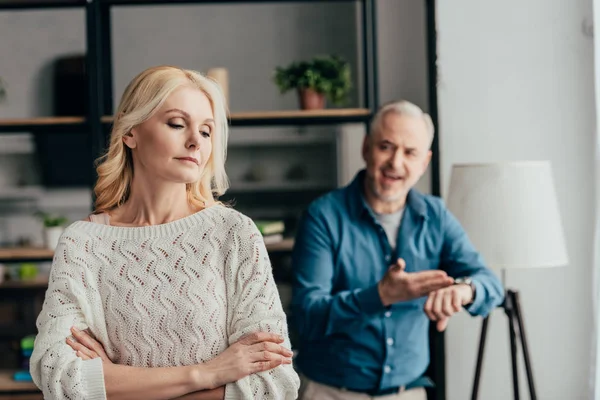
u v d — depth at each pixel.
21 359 3.93
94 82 3.58
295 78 3.64
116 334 1.62
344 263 2.80
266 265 1.70
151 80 1.64
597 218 3.51
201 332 1.62
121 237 1.67
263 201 4.17
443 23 3.68
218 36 4.18
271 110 4.18
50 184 4.22
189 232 1.68
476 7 3.67
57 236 3.88
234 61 4.18
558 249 3.13
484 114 3.69
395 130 2.74
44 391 1.59
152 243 1.66
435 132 3.67
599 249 3.50
